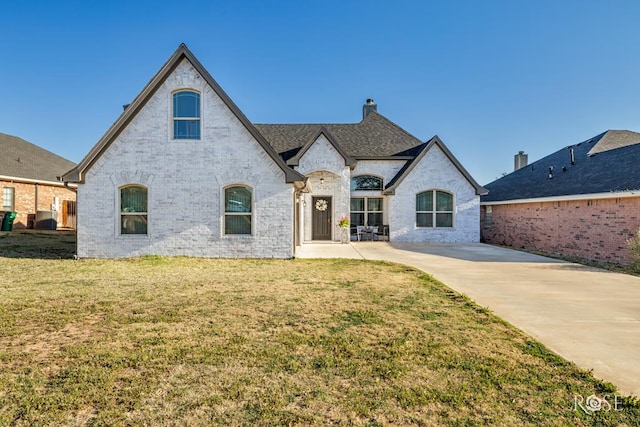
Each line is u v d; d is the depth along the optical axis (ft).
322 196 59.98
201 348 13.37
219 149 39.01
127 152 38.63
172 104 39.09
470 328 15.88
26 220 72.54
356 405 9.66
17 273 28.73
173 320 16.63
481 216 68.23
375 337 14.64
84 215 38.19
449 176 57.98
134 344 13.73
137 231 39.17
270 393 10.25
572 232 45.50
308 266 33.50
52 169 81.15
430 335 14.92
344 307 18.99
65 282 25.25
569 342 14.49
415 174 57.98
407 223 57.98
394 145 64.44
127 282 25.39
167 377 11.13
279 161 38.78
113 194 38.47
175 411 9.32
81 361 12.21
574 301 20.99
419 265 34.55
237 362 12.22
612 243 39.34
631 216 37.22
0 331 15.06
